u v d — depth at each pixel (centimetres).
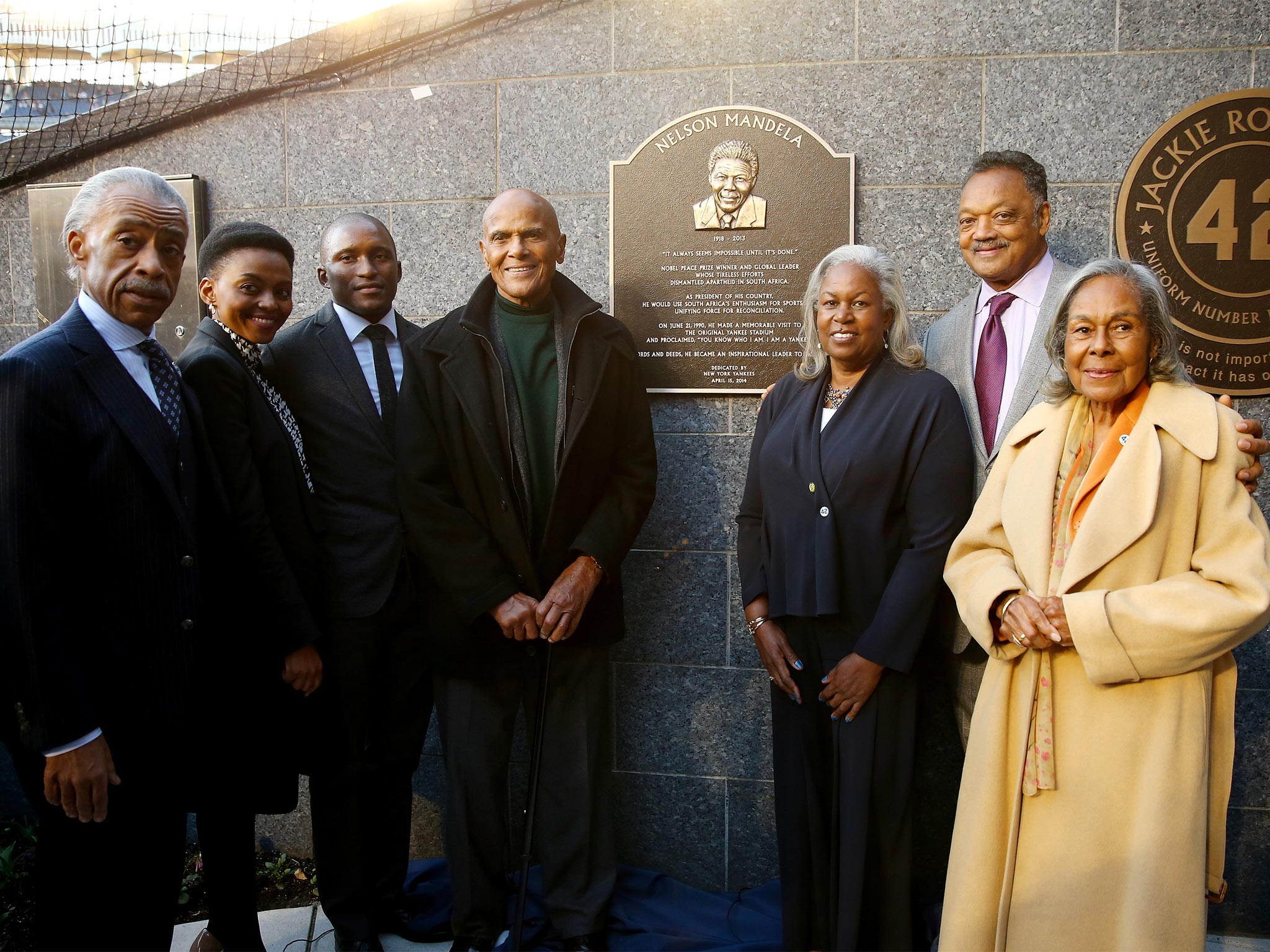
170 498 184
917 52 271
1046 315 223
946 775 271
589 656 253
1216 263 262
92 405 175
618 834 299
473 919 244
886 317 229
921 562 214
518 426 243
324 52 299
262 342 237
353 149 302
